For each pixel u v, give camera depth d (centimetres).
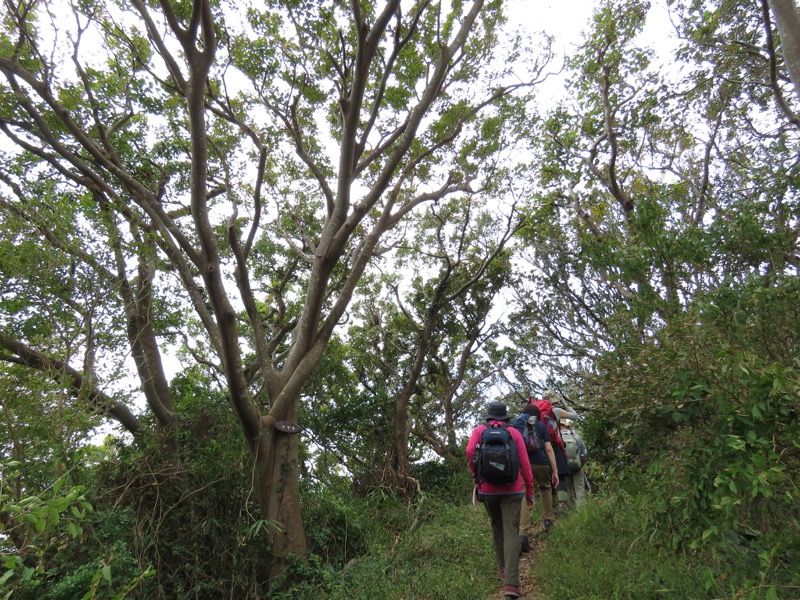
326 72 1157
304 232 1448
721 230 541
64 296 726
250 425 830
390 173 953
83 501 338
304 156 1083
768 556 309
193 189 756
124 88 1050
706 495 348
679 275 568
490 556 691
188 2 970
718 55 1221
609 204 1645
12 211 732
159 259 979
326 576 732
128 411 904
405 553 744
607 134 1455
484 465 558
